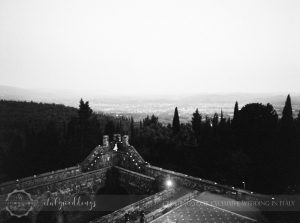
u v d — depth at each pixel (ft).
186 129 193.67
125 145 159.12
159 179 126.00
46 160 174.09
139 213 92.53
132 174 140.05
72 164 180.04
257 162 147.64
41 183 121.49
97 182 141.49
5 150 183.93
